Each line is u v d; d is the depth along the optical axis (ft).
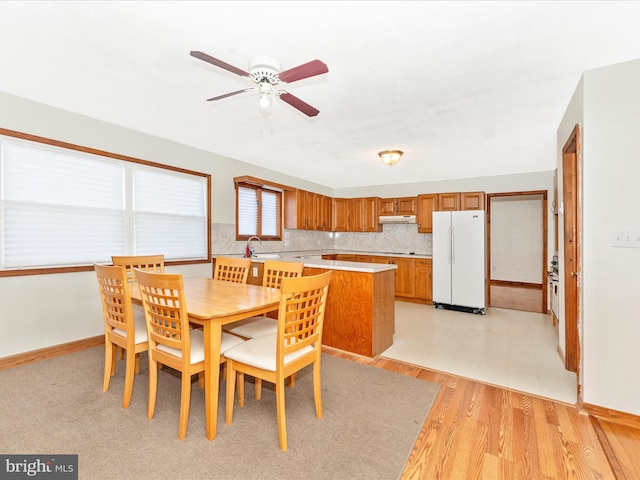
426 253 19.53
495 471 4.84
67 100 8.46
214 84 7.43
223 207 13.98
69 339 9.37
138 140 10.87
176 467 4.82
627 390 6.16
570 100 7.95
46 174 8.91
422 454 5.23
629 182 6.15
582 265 6.58
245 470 4.79
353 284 9.67
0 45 5.90
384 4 4.70
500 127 9.97
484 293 15.15
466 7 4.75
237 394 7.16
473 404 6.84
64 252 9.29
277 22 5.13
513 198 22.97
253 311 6.14
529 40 5.56
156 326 5.94
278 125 10.08
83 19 5.14
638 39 5.48
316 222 19.56
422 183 19.27
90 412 6.24
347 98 7.93
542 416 6.38
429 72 6.66
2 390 7.06
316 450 5.28
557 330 12.45
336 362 9.07
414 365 8.95
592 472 4.84
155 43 5.79
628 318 6.16
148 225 11.33
